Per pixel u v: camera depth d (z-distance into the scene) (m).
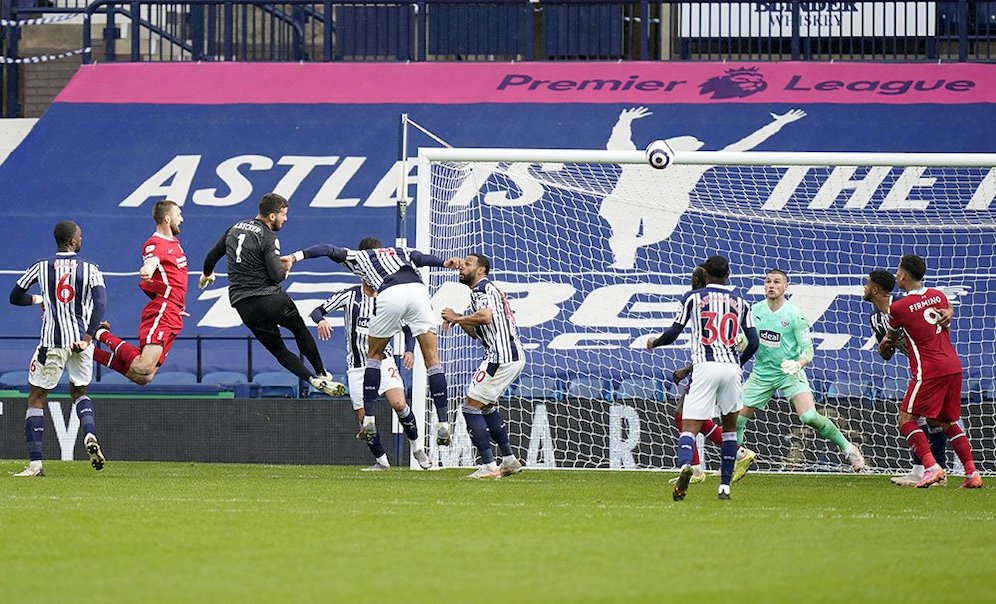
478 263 35.16
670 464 44.16
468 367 46.38
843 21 71.25
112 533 20.61
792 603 14.43
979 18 69.75
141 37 76.75
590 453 44.50
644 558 17.92
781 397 44.16
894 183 58.56
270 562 17.36
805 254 53.69
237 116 66.94
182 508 25.09
